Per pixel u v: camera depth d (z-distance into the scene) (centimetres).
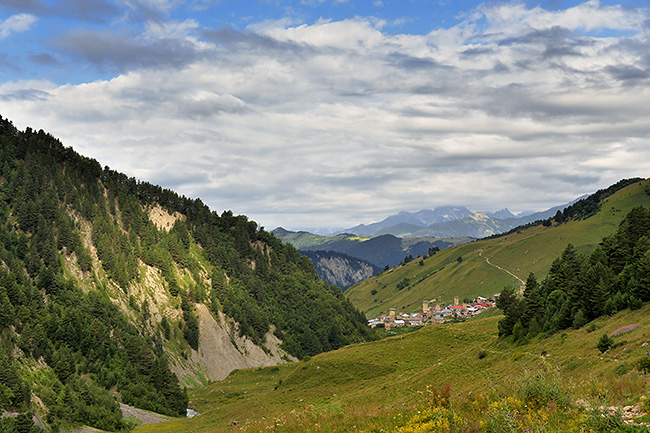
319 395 12500
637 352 5819
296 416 3822
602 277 10619
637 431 1814
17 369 12656
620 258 12075
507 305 12850
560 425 2038
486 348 11550
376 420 3091
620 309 9106
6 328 14938
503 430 2092
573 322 9588
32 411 11475
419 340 15388
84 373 15938
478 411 2517
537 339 10100
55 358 15062
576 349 7762
